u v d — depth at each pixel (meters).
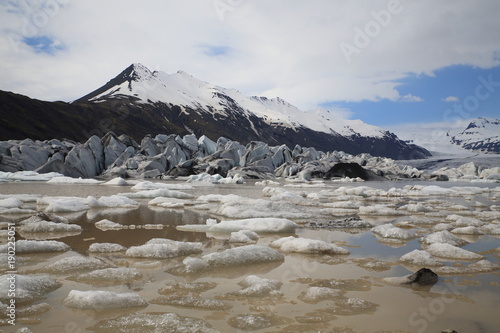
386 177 46.88
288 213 10.99
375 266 5.61
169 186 21.64
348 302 4.01
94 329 3.33
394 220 10.73
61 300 4.04
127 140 51.69
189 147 53.31
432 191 23.05
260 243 7.30
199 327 3.34
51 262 5.65
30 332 3.22
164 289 4.44
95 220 9.77
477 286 4.66
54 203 11.37
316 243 6.55
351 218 10.55
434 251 6.46
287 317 3.63
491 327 3.44
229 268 5.43
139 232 8.20
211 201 14.82
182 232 8.28
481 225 9.47
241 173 41.38
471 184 37.31
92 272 4.95
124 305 3.85
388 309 3.86
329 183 34.75
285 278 4.96
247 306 3.91
